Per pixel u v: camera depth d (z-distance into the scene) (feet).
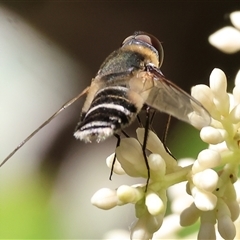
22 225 0.64
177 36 0.87
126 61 0.54
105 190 0.53
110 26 0.91
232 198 0.53
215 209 0.53
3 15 0.83
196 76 0.85
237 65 0.81
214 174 0.52
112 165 0.53
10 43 0.81
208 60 0.84
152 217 0.53
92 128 0.53
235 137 0.53
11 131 0.79
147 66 0.54
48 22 0.87
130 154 0.53
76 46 0.88
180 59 0.86
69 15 0.89
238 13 0.57
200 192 0.53
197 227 0.59
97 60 0.88
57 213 0.68
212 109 0.53
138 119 0.54
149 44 0.55
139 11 0.90
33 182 0.76
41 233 0.65
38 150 0.80
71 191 0.79
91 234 0.70
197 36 0.86
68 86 0.84
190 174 0.53
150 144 0.53
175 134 0.72
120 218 0.71
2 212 0.65
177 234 0.59
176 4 0.88
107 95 0.54
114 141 0.85
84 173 0.82
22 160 0.78
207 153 0.53
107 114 0.53
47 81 0.83
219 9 0.85
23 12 0.85
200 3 0.86
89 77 0.86
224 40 0.57
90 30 0.91
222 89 0.53
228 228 0.53
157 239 0.58
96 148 0.84
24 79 0.81
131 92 0.53
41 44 0.84
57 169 0.81
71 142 0.83
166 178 0.53
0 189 0.70
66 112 0.82
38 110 0.81
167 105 0.53
